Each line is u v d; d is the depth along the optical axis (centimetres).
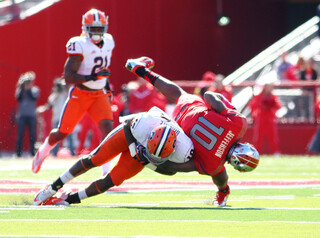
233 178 3597
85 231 1670
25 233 1636
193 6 8081
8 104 7100
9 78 7169
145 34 7712
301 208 2184
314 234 1642
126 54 7594
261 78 7512
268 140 6081
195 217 1938
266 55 8200
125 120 2178
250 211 2089
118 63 7531
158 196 2584
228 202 2389
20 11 7269
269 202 2392
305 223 1828
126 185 3086
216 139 2070
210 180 3444
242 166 2066
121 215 1969
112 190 2817
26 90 6022
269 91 6003
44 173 3912
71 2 7331
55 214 1980
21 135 6031
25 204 2270
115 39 7550
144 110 6012
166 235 1614
